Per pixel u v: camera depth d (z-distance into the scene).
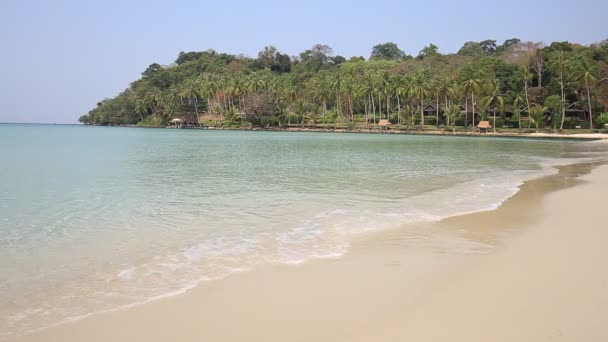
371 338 6.59
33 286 8.83
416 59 170.00
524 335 6.58
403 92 114.12
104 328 7.04
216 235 12.59
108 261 10.34
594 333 6.61
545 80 113.12
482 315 7.28
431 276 9.16
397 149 52.31
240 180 24.33
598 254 10.59
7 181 23.62
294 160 36.84
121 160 36.56
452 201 17.84
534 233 12.67
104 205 17.12
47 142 66.00
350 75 137.50
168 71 188.25
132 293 8.41
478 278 8.99
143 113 173.88
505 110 105.12
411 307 7.65
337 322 7.14
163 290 8.54
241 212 15.77
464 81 105.25
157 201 17.98
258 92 134.75
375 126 117.75
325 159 37.81
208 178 25.12
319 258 10.44
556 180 24.52
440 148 54.97
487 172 28.38
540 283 8.66
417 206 16.80
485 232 12.82
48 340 6.68
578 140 81.38
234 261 10.25
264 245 11.54
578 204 17.16
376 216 15.01
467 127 107.62
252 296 8.20
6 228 13.48
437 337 6.57
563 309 7.46
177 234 12.73
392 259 10.34
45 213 15.67
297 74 178.88
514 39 176.00
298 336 6.71
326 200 18.11
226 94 140.50
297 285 8.73
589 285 8.53
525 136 92.81
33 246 11.59
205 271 9.59
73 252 11.05
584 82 92.31
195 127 149.38
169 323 7.18
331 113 129.12
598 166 33.09
